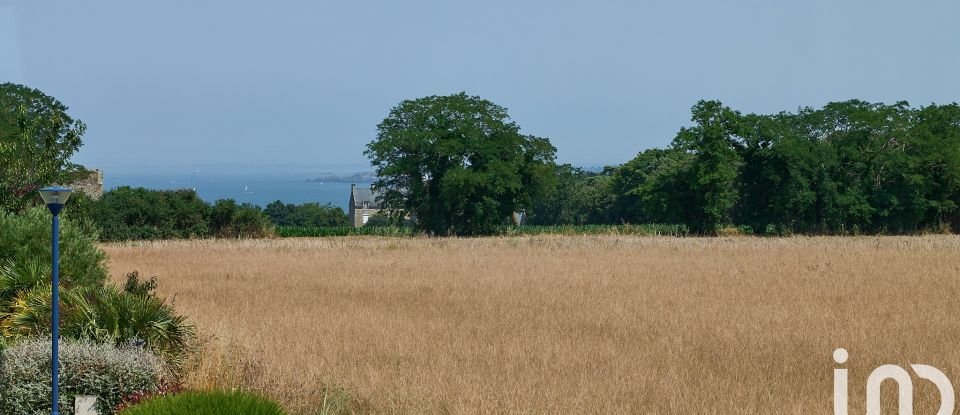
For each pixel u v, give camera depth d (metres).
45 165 25.95
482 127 96.38
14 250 20.53
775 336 19.14
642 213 121.50
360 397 13.46
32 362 13.29
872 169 91.62
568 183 136.00
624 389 13.81
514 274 35.44
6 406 13.01
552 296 27.61
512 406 12.54
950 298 26.45
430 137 92.12
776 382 14.36
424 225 95.38
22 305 17.08
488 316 22.91
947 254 44.03
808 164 87.69
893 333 19.42
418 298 27.14
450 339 19.05
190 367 14.63
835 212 89.44
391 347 17.95
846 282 31.30
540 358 16.75
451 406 12.72
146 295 17.61
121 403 13.02
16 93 73.62
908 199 90.31
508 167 93.62
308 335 19.22
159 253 48.47
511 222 119.25
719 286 30.36
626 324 21.31
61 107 75.06
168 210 77.31
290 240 65.81
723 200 87.12
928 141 90.31
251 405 10.48
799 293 28.09
